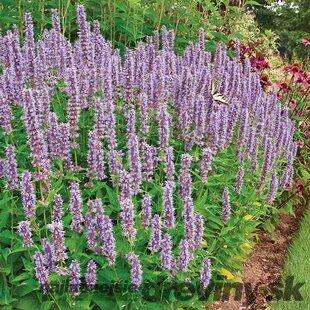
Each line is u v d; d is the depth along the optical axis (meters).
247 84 1.80
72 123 1.25
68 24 2.23
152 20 2.41
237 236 1.46
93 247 1.07
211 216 1.37
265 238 1.88
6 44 1.37
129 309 1.15
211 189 1.46
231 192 1.55
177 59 1.74
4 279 1.10
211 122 1.40
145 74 1.54
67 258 1.09
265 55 2.99
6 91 1.31
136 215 1.15
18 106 1.41
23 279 1.14
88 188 1.27
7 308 1.08
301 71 2.38
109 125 1.23
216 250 1.42
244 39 3.05
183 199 1.20
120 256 1.18
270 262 1.72
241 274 1.57
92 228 1.06
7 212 1.12
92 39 1.64
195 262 1.26
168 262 1.07
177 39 2.31
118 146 1.42
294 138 2.31
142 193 1.34
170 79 1.55
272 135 1.70
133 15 2.15
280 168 1.98
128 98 1.43
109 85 1.36
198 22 2.56
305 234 1.90
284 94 2.53
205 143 1.43
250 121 1.70
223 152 1.53
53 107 1.44
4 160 1.12
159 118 1.27
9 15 2.09
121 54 2.22
